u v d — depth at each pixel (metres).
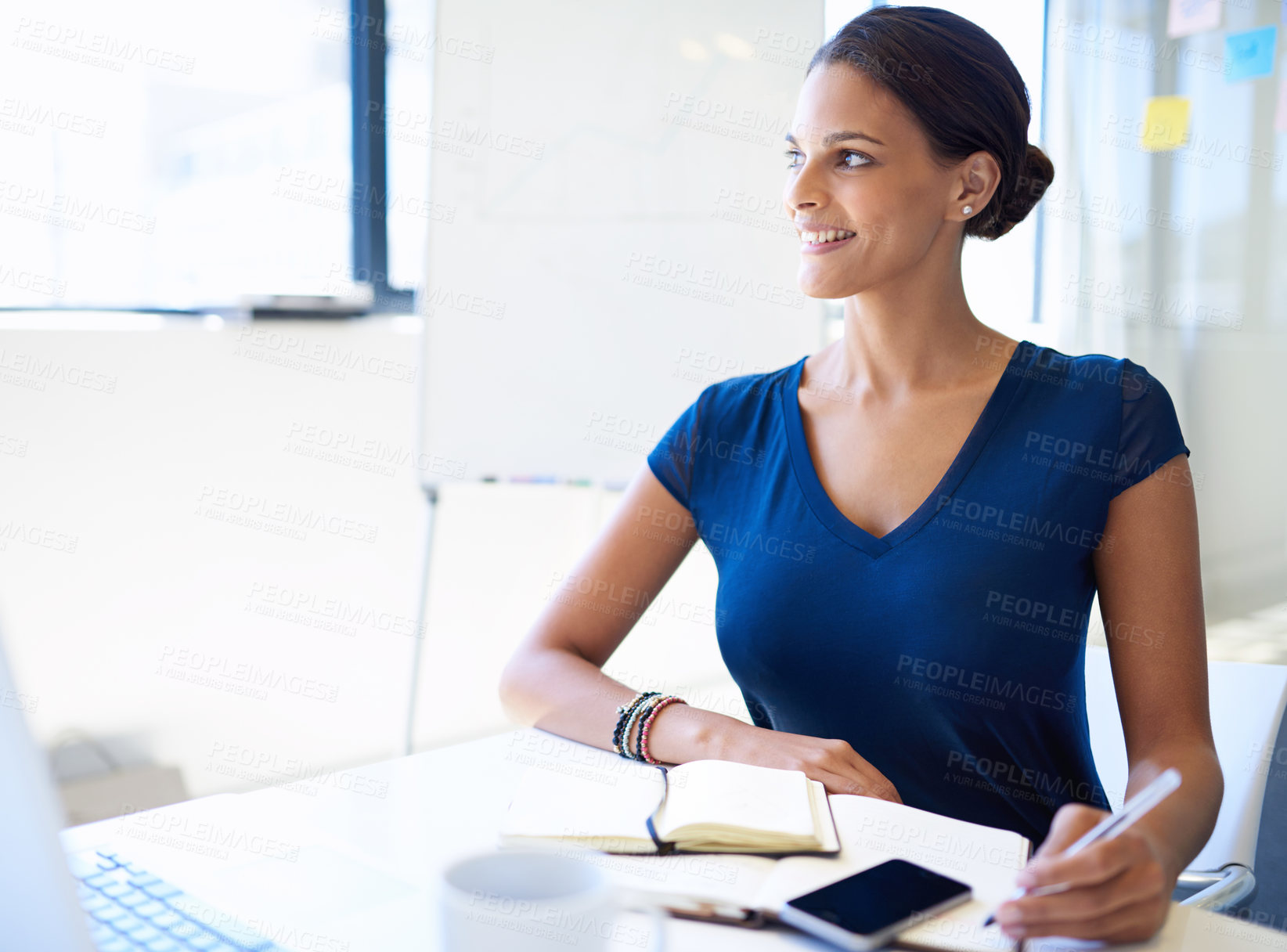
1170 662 0.93
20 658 1.96
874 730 1.01
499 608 2.71
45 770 0.41
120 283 2.16
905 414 1.05
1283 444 1.95
